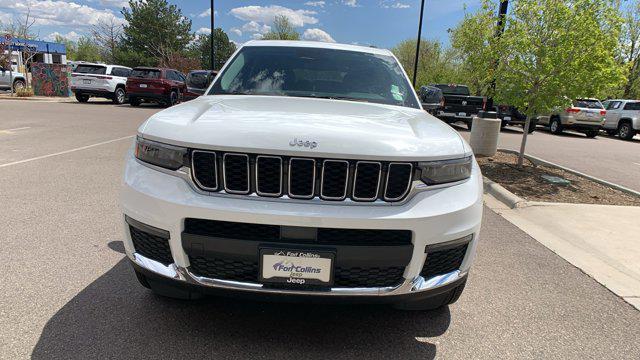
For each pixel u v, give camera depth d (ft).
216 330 8.73
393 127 8.00
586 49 23.81
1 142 29.89
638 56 101.86
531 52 25.05
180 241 7.17
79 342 8.11
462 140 8.49
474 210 7.90
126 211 7.75
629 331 9.62
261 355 8.04
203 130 7.29
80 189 18.45
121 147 29.17
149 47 173.99
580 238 15.49
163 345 8.16
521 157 27.50
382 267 7.21
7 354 7.68
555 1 24.49
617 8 23.94
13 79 81.61
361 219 6.95
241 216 6.89
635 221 17.70
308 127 7.36
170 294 8.68
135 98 69.26
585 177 26.25
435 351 8.52
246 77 11.66
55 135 33.91
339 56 12.58
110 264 11.39
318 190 7.06
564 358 8.54
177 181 7.27
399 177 7.25
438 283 7.66
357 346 8.52
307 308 9.77
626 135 65.05
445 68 126.62
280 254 6.96
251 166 7.00
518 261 13.19
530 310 10.29
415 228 7.16
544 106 25.46
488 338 9.06
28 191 17.87
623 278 12.35
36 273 10.73
